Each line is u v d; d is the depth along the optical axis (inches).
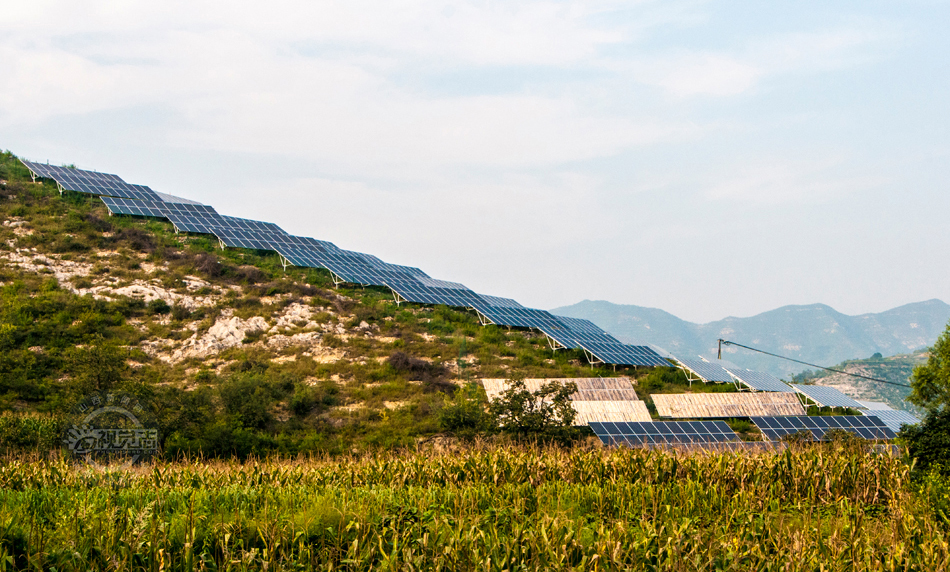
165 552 591.8
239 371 1987.0
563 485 937.5
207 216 3218.5
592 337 2935.5
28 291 2203.5
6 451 1231.5
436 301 2945.4
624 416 1951.3
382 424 1720.0
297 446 1496.1
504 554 634.8
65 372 1796.3
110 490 822.5
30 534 583.8
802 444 1180.5
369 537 655.8
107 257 2593.5
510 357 2529.5
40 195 2970.0
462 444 1339.8
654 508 800.3
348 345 2297.0
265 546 628.4
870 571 646.5
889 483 935.0
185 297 2411.4
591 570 633.0
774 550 688.4
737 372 2657.5
